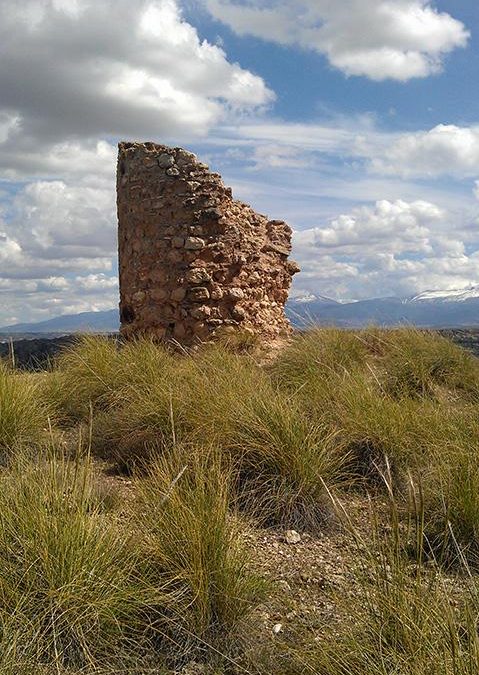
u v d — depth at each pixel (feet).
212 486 13.48
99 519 12.04
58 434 21.62
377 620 9.59
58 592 9.91
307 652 9.50
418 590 9.82
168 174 37.04
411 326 36.55
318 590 12.27
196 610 10.68
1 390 20.62
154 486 14.35
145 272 37.81
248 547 13.14
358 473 18.57
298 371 27.84
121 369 25.79
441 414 21.57
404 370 29.04
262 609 11.39
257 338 35.47
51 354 32.60
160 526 12.07
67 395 24.86
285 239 45.01
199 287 36.19
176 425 19.22
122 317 40.98
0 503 11.59
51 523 11.03
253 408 18.35
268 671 9.61
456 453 16.88
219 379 22.11
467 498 14.39
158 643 10.37
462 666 8.16
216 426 18.12
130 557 11.27
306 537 15.07
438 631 9.03
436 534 14.17
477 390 28.81
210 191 37.14
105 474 18.39
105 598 10.20
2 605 9.73
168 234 36.86
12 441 19.15
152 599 10.52
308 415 21.18
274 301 42.86
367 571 11.40
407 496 16.55
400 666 8.47
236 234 37.88
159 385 22.70
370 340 35.29
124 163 39.96
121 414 21.75
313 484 16.37
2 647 8.87
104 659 9.63
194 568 10.87
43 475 13.30
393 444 18.83
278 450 16.69
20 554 10.67
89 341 29.68
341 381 23.67
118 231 41.50
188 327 36.32
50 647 9.48
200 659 10.18
